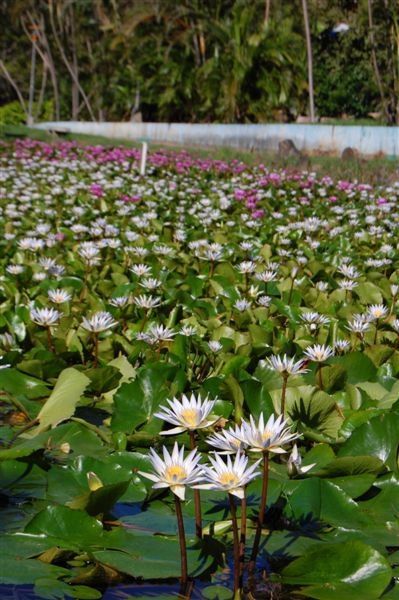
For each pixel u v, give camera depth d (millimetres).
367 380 4008
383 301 5766
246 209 11727
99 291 5820
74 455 3256
